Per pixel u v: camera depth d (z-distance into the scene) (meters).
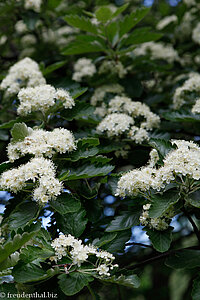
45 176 0.96
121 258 1.17
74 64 1.51
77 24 1.28
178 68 1.49
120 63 1.33
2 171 1.01
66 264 0.93
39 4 1.40
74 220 0.99
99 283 1.02
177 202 0.98
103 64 1.34
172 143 1.01
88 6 1.57
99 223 1.07
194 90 1.24
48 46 1.53
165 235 0.97
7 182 0.96
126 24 1.28
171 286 1.50
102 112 1.24
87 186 1.09
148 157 1.17
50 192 0.95
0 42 1.52
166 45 1.56
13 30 1.49
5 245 0.89
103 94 1.28
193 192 0.99
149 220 0.98
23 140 1.01
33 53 1.49
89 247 0.94
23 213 0.97
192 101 1.25
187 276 1.39
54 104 1.10
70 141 1.01
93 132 1.18
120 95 1.29
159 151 1.01
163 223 0.97
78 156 1.01
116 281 0.91
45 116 1.11
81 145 1.02
